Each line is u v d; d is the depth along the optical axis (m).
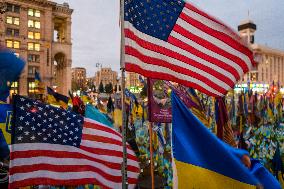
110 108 21.83
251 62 7.03
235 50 6.89
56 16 101.50
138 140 19.84
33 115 6.32
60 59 104.75
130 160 7.40
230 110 24.73
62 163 6.42
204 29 6.65
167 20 6.29
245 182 5.57
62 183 6.35
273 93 34.91
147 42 6.08
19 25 90.81
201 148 5.51
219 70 6.80
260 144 17.72
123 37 5.67
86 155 6.66
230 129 7.90
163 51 6.29
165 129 17.59
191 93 10.28
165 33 6.28
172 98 5.55
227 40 6.82
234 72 6.94
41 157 6.25
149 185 13.52
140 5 5.97
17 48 89.75
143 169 15.66
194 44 6.61
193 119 5.53
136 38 5.89
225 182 5.50
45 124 6.39
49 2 95.94
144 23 6.03
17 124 6.15
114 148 6.91
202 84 6.71
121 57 5.65
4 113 7.81
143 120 21.53
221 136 7.89
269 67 159.00
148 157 17.56
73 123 6.68
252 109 25.06
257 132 19.45
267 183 6.41
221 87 6.84
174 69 6.40
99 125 6.92
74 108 17.53
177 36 6.44
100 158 6.77
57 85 105.56
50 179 6.25
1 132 7.76
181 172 5.34
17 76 6.34
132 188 7.41
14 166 6.00
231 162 5.56
